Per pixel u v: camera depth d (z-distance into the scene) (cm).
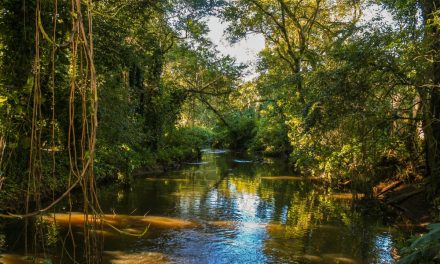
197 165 2795
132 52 1309
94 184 274
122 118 1477
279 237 992
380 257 846
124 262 783
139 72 2170
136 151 2150
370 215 1232
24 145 502
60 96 967
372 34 1096
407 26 1085
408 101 1288
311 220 1168
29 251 783
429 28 1022
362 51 1072
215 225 1095
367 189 1427
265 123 3819
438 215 1097
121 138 1556
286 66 2725
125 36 1282
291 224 1120
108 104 1371
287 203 1416
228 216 1199
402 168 1454
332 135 1555
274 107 2739
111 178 1736
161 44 2375
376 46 1077
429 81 1089
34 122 294
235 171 2439
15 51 565
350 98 1105
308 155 1950
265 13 2517
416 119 1176
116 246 877
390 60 1072
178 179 2003
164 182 1877
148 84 2319
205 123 5275
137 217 1154
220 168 2605
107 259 793
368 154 1398
